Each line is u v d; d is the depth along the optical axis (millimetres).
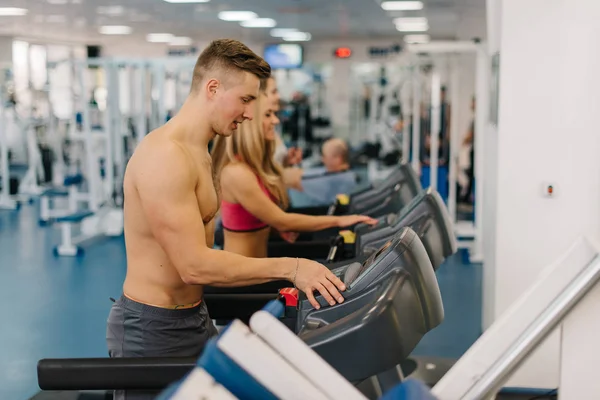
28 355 4535
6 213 10398
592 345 1505
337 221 3342
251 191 3219
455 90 7938
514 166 3641
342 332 1666
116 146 9203
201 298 2391
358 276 1958
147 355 2260
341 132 17969
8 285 6340
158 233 2121
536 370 3604
